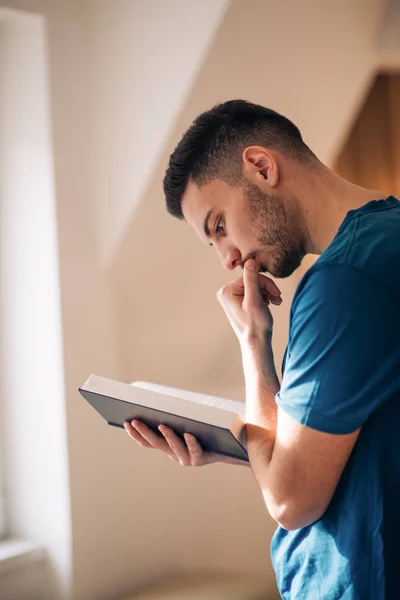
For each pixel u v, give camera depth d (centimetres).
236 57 205
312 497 98
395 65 253
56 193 210
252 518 272
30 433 223
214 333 259
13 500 228
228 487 265
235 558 266
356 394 93
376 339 93
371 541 98
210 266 244
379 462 98
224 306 127
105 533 225
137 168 211
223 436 110
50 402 217
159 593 228
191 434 117
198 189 121
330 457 96
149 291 234
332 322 94
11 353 226
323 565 103
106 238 219
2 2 196
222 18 192
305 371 96
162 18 204
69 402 215
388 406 97
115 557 228
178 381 254
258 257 121
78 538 217
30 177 215
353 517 100
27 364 222
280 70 220
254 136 117
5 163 221
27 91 213
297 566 109
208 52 196
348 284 94
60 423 215
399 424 97
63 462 215
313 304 96
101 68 217
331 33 226
